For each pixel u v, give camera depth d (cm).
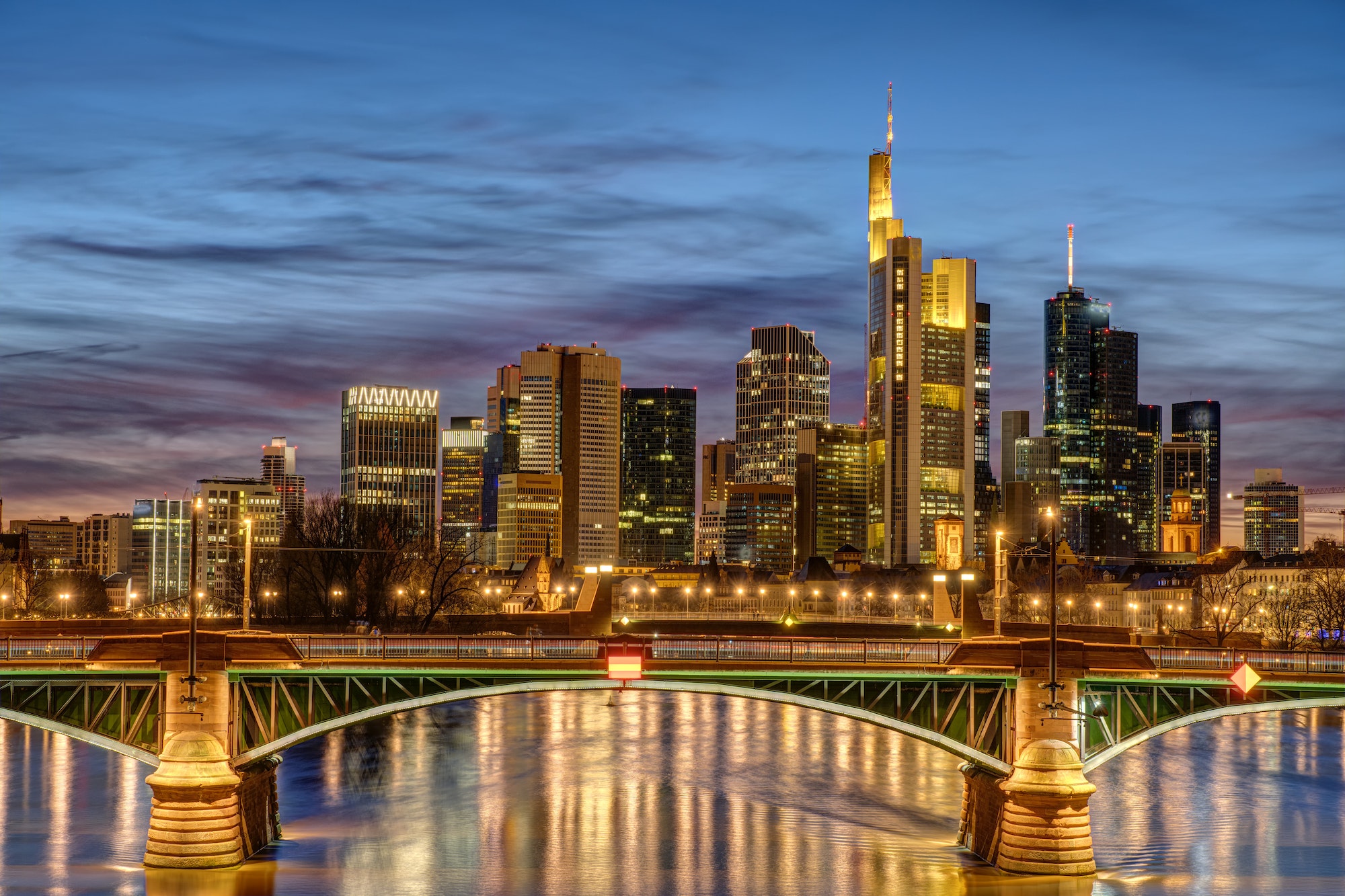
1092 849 10131
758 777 14688
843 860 10650
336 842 11081
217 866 9675
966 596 17338
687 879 10075
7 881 9638
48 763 15225
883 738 17988
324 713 9894
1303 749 16900
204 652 9594
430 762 15588
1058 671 9712
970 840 10944
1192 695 10000
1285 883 9894
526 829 11762
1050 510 9762
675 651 9731
